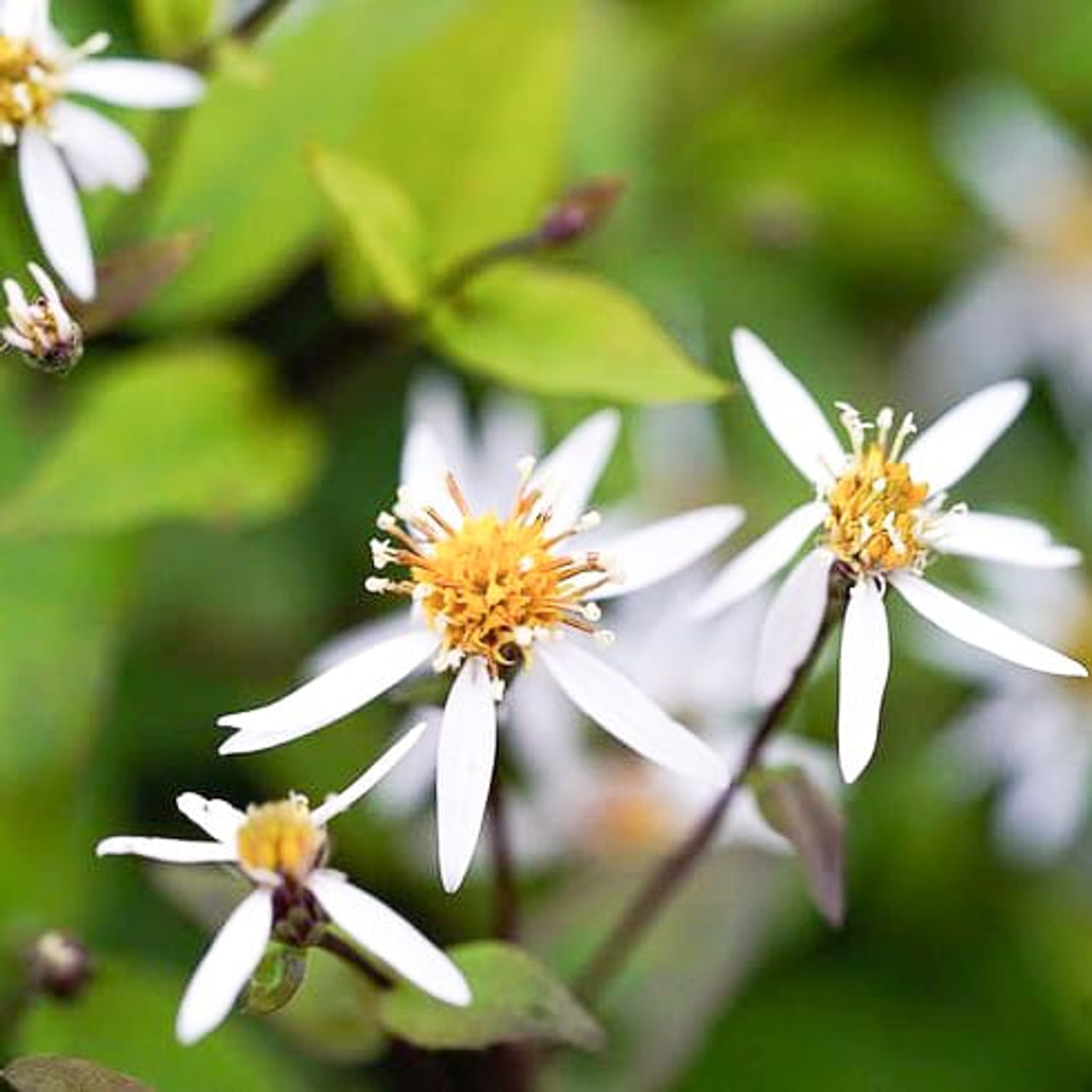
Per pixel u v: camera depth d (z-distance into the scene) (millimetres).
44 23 232
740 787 229
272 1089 232
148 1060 231
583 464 231
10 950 239
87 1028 231
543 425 267
